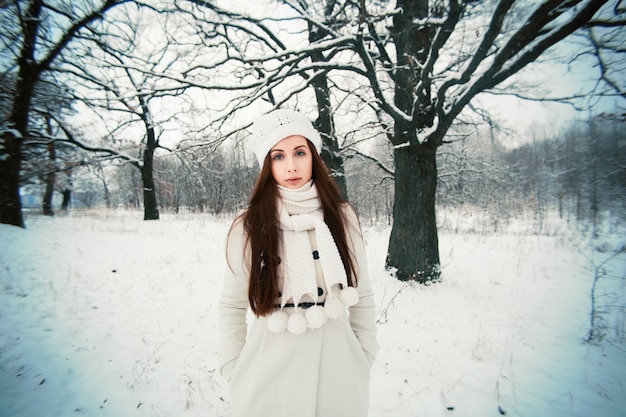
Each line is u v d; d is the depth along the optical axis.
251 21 5.97
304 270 1.18
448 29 3.85
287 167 1.25
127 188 42.03
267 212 1.23
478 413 2.44
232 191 24.28
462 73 4.11
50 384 2.73
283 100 5.49
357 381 1.27
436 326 4.00
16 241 8.34
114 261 7.33
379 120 7.50
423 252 5.92
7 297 4.57
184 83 5.44
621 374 2.92
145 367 3.04
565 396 2.62
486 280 6.12
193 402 2.55
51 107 13.79
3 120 11.08
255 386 1.18
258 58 5.22
